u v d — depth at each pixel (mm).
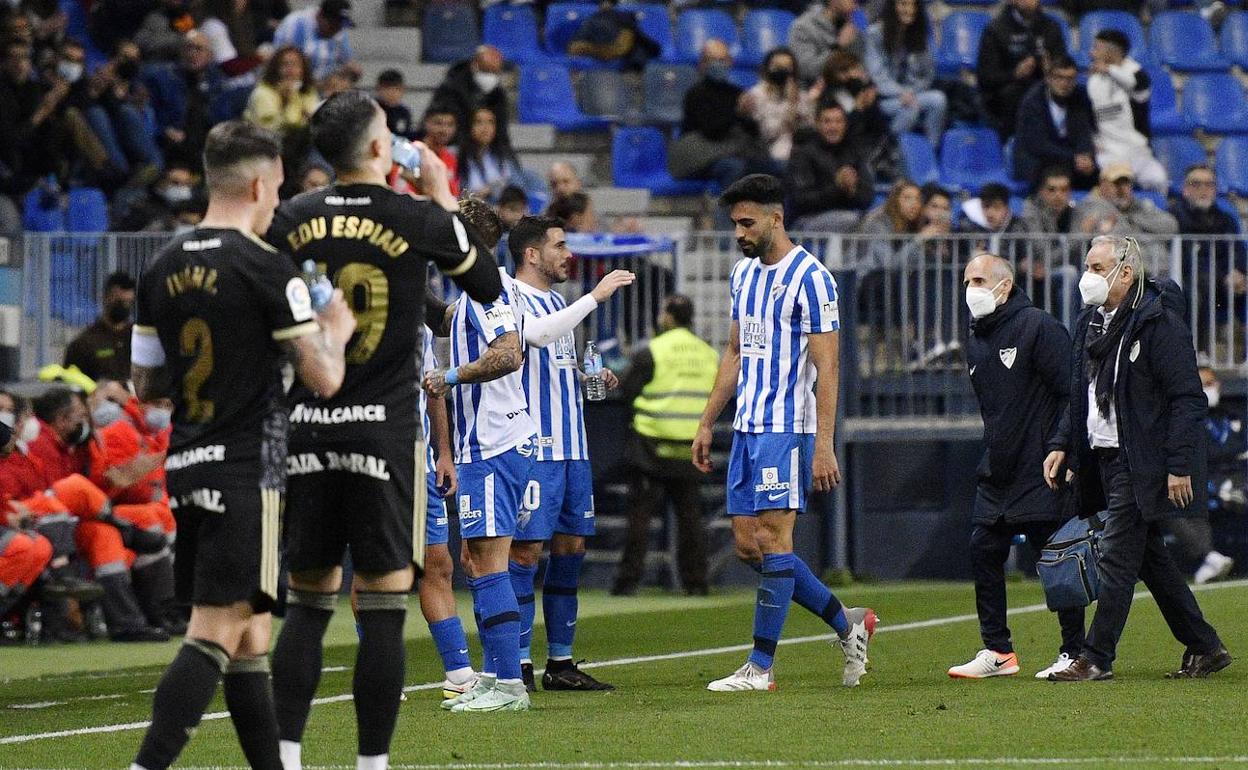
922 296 51844
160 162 59375
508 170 57906
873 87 61562
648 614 44062
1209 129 69375
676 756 21547
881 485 52750
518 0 68625
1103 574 28641
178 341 18109
